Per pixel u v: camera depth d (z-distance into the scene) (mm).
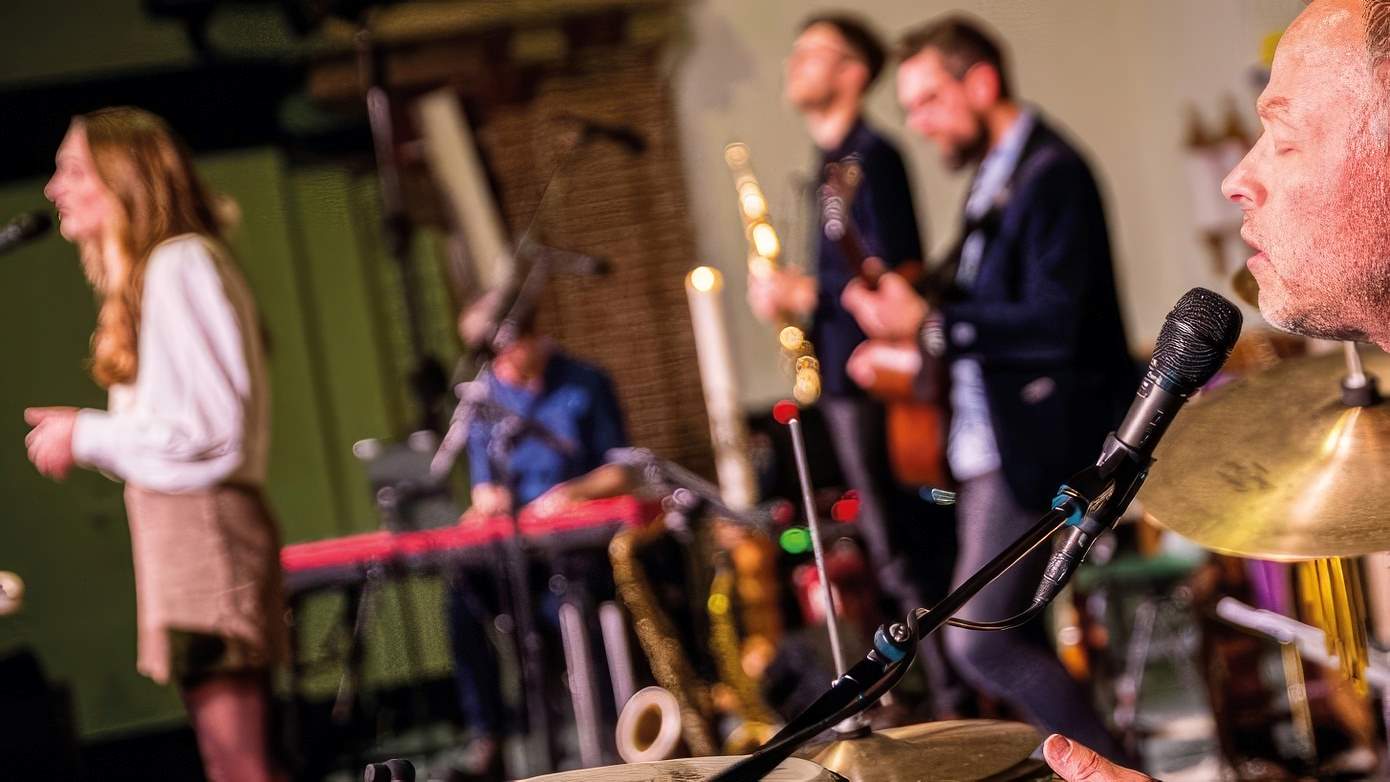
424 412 4422
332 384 5941
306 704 5598
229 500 2832
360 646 4293
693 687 4383
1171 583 4449
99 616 5664
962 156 3668
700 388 6359
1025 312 3219
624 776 1365
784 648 4609
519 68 6176
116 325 2881
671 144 6312
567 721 5023
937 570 4520
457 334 6000
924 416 3840
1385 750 2883
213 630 2797
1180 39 6555
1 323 5598
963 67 3572
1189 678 4859
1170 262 6734
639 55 6270
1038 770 1383
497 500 4484
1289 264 1302
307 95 5855
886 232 4270
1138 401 1286
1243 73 6328
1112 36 6691
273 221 5871
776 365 6359
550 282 6305
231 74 5770
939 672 4129
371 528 5938
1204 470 1589
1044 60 6703
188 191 2955
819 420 4977
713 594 4668
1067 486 1273
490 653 4488
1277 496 1513
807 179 6285
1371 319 1299
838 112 4461
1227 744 3242
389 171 5086
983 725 1459
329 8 5168
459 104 5875
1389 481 1484
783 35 6340
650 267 6328
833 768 1364
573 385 4602
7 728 3543
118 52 5684
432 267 5980
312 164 5887
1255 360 3729
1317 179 1256
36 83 5598
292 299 5887
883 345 3881
